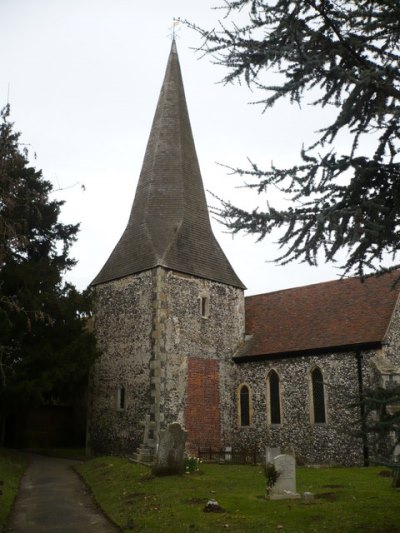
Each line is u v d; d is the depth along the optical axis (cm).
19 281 1814
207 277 2106
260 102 602
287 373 1917
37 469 1736
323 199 586
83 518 1048
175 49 2573
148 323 1933
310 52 598
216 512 977
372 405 556
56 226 2175
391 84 561
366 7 586
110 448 1958
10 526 986
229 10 604
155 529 893
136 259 2073
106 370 2062
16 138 1198
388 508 938
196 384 1953
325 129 585
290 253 586
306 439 1803
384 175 604
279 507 1005
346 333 1817
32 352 1823
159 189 2255
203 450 1906
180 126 2391
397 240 585
